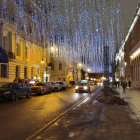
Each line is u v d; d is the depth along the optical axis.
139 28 32.47
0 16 27.72
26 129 7.34
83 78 83.00
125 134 6.41
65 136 6.30
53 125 7.82
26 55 38.53
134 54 39.06
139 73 34.56
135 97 19.67
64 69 58.91
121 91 29.69
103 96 17.75
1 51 16.73
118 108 12.36
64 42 46.69
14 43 31.53
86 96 22.53
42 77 46.41
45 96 22.83
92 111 11.24
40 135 6.46
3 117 9.81
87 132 6.72
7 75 29.84
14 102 16.95
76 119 8.95
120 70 73.56
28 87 21.22
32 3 36.84
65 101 17.22
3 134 6.68
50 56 51.41
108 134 6.43
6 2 28.84
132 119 8.88
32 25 39.97
